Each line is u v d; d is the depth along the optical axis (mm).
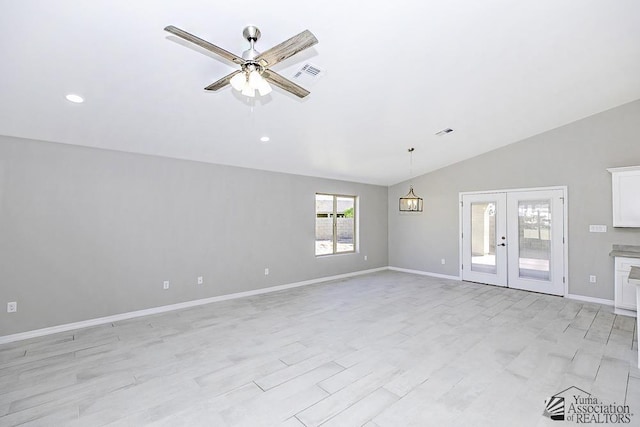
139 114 3248
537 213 5449
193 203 4699
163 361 2846
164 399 2256
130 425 1978
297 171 5926
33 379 2527
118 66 2465
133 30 2113
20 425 1975
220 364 2789
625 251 4500
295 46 1863
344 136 4496
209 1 1942
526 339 3340
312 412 2105
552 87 3736
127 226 4094
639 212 4207
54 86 2631
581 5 2406
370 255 7551
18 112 2961
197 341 3305
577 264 4992
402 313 4266
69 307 3662
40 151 3523
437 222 6926
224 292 5000
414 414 2082
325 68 2855
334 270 6734
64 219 3650
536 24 2566
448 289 5691
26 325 3400
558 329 3633
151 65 2496
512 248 5754
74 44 2180
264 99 3244
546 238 5336
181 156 4512
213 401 2234
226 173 5082
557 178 5199
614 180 4402
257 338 3389
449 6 2246
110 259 3955
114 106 3039
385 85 3252
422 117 4160
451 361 2844
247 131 3967
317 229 6691
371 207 7602
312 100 3391
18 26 1971
